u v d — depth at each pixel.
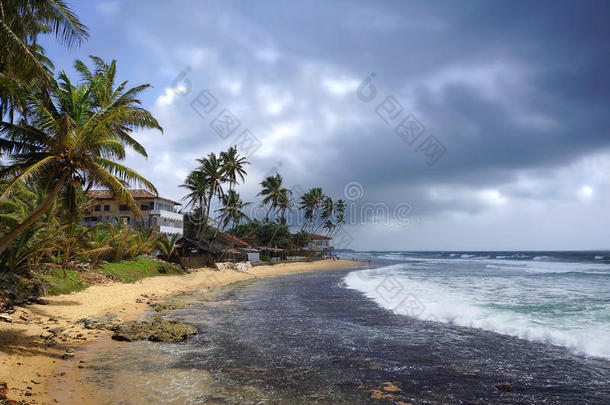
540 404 6.45
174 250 38.84
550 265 54.78
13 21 10.77
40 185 13.37
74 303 15.28
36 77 11.02
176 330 11.62
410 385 7.38
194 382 7.44
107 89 17.36
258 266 52.72
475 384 7.43
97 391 6.81
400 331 12.29
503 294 20.70
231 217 56.66
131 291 21.08
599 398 6.69
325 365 8.66
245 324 13.44
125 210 43.94
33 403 6.00
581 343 10.30
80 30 11.73
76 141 12.64
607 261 66.88
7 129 12.53
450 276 35.22
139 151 16.56
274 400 6.59
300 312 16.16
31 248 16.14
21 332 10.04
